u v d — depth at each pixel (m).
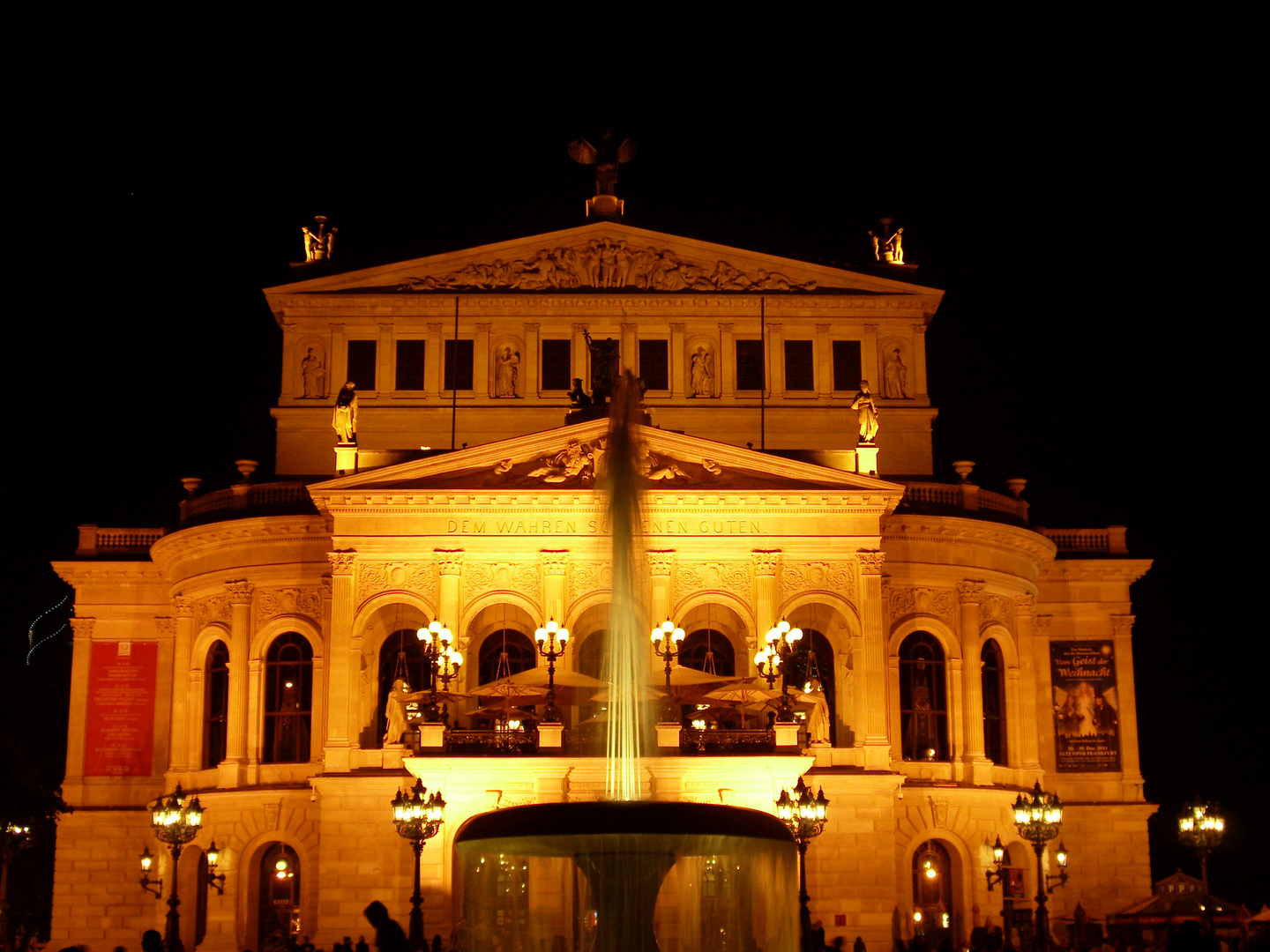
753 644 64.88
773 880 28.95
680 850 27.22
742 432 77.62
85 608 79.12
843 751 64.69
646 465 65.81
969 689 70.69
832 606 65.69
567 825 26.94
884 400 78.38
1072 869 77.44
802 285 79.25
